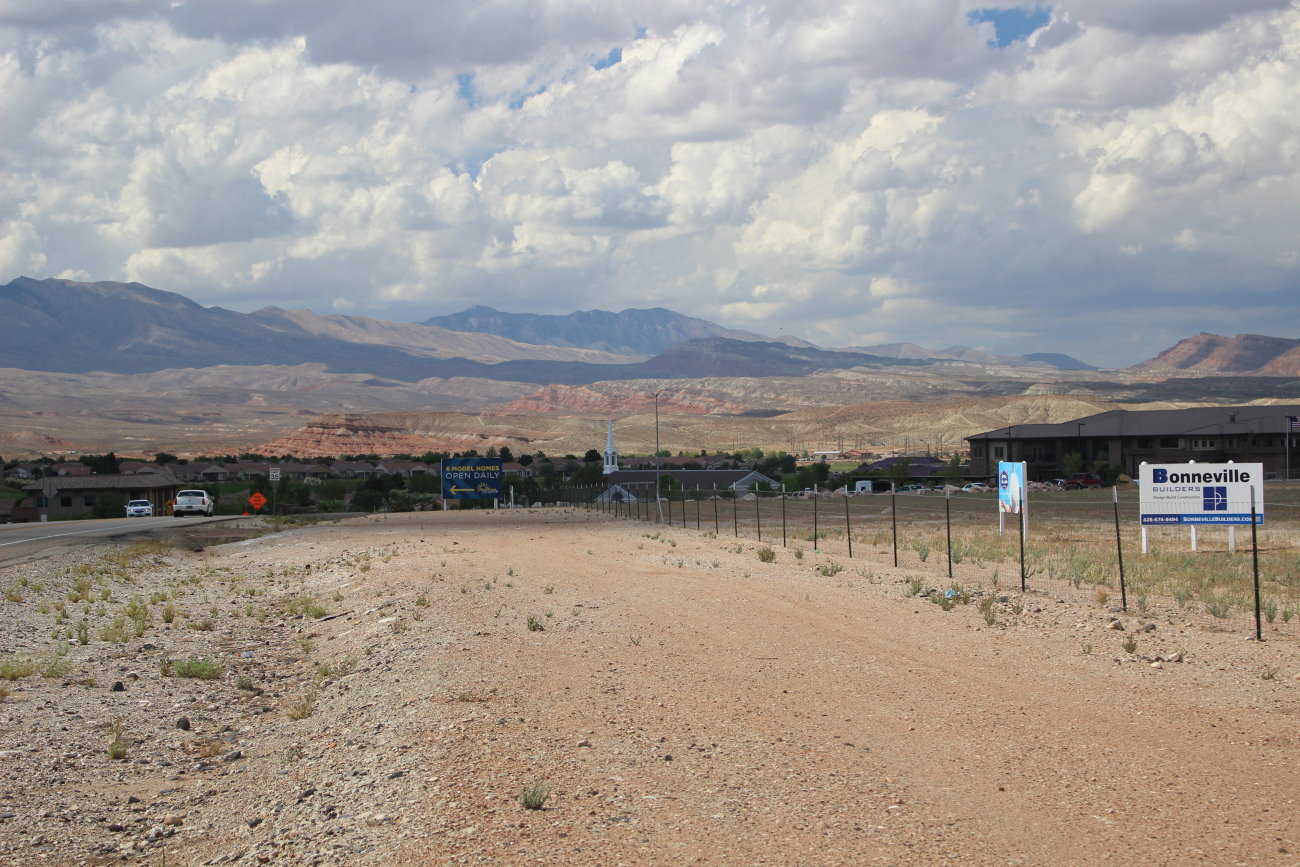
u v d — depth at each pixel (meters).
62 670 15.82
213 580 32.12
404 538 49.72
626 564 29.66
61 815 9.41
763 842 7.41
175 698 14.52
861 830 7.62
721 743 10.02
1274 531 42.81
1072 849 7.23
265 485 116.06
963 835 7.51
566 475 172.38
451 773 9.12
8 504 102.38
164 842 8.73
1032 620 17.25
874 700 11.70
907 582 22.45
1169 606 19.39
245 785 10.23
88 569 31.00
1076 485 112.44
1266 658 13.98
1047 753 9.53
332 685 14.81
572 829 7.71
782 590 21.75
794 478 134.88
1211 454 116.44
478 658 14.91
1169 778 8.77
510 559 33.69
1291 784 8.59
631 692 12.35
